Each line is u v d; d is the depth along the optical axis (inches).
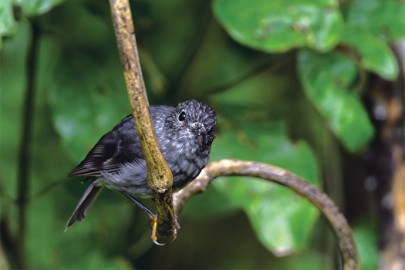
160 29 479.2
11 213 474.3
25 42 476.4
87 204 375.2
